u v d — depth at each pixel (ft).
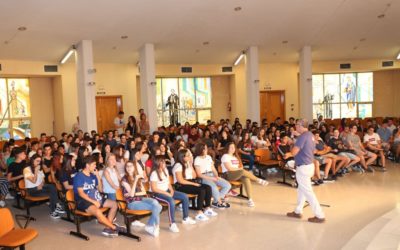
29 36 30.50
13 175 20.66
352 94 54.90
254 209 19.19
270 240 14.79
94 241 15.48
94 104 33.42
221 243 14.69
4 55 34.73
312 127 33.73
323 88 55.01
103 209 16.15
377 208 18.54
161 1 28.17
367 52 48.37
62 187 18.48
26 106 42.04
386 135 33.42
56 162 19.94
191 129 35.78
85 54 32.76
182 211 17.95
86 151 20.65
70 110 40.88
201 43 38.75
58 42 32.96
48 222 18.42
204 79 51.44
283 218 17.52
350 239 14.46
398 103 54.24
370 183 24.07
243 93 50.16
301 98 44.65
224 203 19.63
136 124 35.86
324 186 23.58
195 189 18.03
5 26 27.73
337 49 45.96
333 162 25.44
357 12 34.73
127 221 15.76
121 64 44.32
